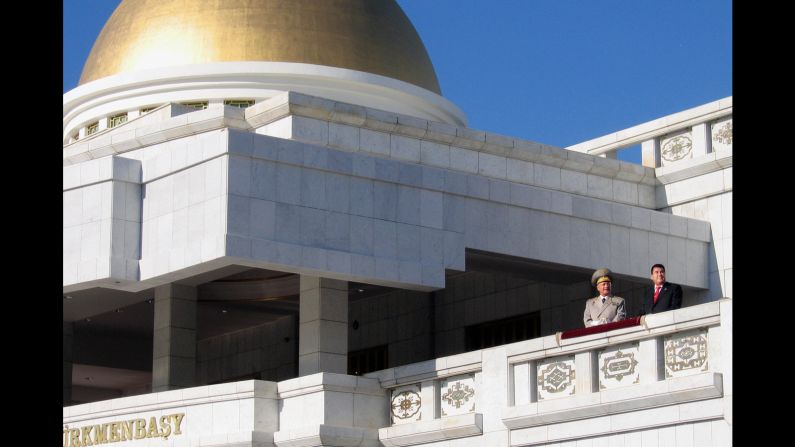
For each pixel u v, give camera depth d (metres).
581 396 23.67
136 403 29.39
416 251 29.62
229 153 27.42
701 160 35.19
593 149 38.31
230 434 27.53
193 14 46.06
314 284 29.67
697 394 21.67
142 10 47.47
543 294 35.47
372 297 39.28
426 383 27.22
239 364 41.34
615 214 33.38
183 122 32.72
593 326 23.81
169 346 32.66
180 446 28.30
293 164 28.27
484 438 25.59
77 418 30.36
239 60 44.44
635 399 22.69
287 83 43.62
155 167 29.58
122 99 45.09
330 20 45.62
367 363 39.16
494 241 30.98
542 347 24.81
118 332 42.03
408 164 29.97
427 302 38.12
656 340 22.77
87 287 29.97
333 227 28.53
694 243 34.75
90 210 29.69
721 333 21.58
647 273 33.69
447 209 30.36
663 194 36.31
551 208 32.16
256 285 36.22
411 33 48.19
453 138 33.12
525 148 34.16
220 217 27.28
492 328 36.75
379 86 44.22
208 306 37.72
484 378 25.91
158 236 29.12
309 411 27.45
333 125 31.64
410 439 26.89
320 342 29.30
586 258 32.59
